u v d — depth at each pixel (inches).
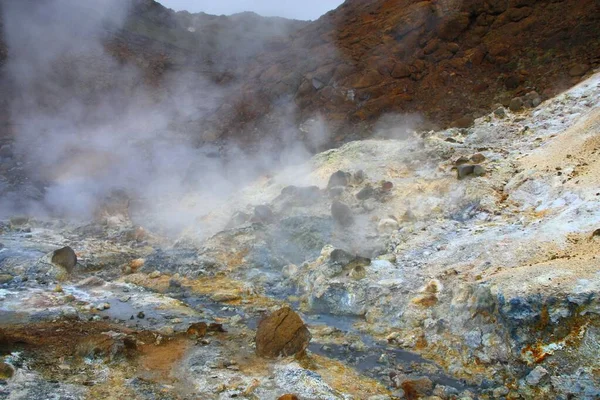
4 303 281.1
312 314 282.7
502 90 558.6
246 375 206.8
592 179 304.2
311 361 222.2
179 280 337.4
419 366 220.8
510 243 276.2
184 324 260.8
